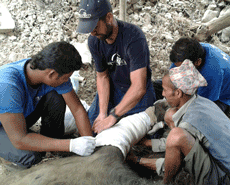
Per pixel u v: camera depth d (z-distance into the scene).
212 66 2.07
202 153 1.51
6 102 1.52
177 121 1.69
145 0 3.99
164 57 3.59
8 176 1.34
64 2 4.05
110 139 1.67
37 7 3.96
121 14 3.27
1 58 3.47
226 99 2.32
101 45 2.13
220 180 1.57
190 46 1.93
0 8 3.69
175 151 1.52
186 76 1.52
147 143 2.11
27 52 3.57
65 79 1.61
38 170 1.32
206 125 1.50
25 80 1.64
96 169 1.26
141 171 1.91
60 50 1.44
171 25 3.84
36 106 1.97
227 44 3.79
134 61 1.99
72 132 2.38
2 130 1.81
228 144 1.52
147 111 2.12
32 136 1.63
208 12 3.79
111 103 2.47
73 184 1.12
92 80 3.31
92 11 1.74
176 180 1.75
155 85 2.78
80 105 1.99
